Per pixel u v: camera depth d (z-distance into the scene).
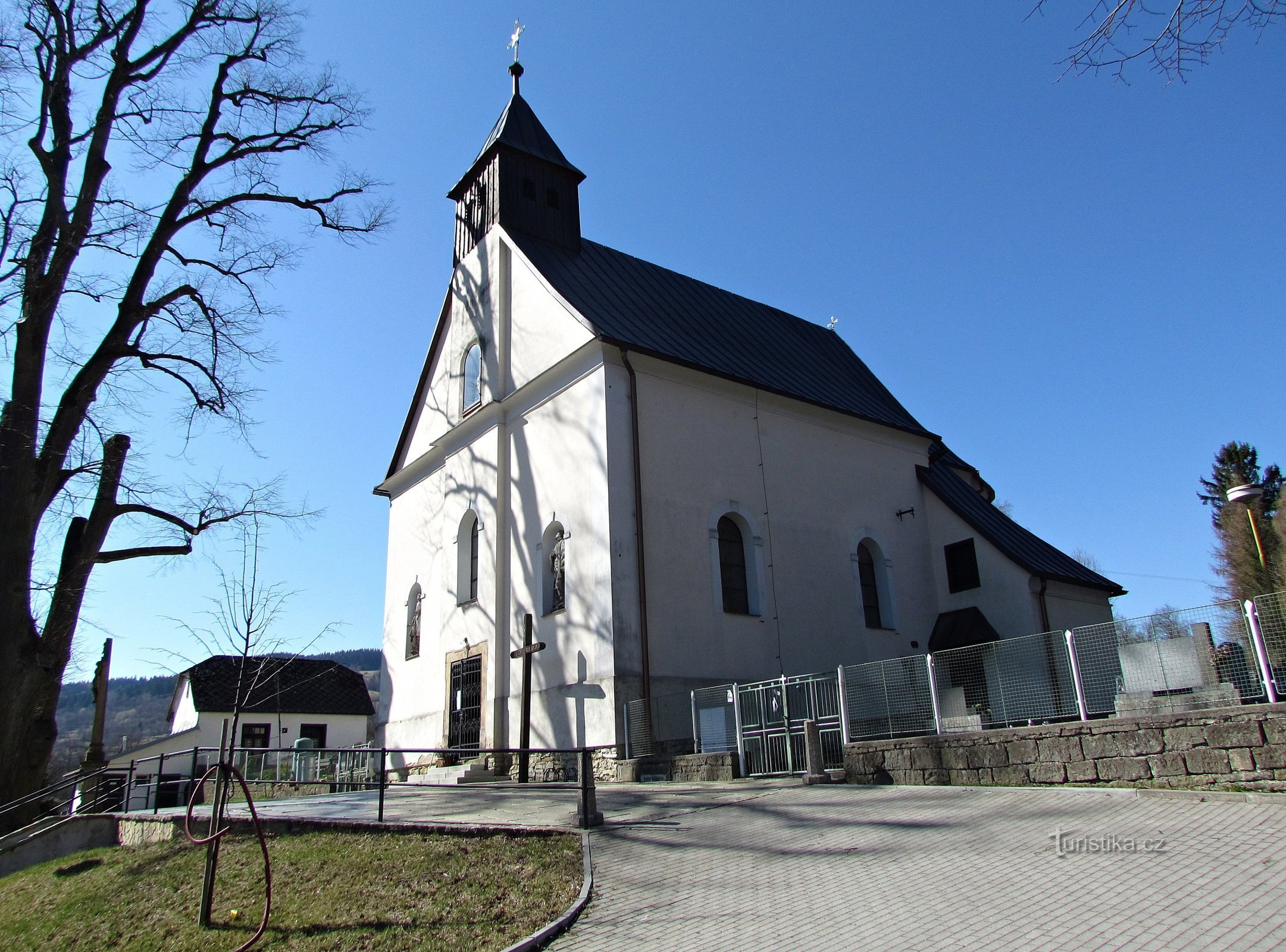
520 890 8.73
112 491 17.92
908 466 25.92
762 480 21.97
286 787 20.06
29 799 15.19
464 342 25.47
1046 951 6.01
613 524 18.88
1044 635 12.17
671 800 12.97
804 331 30.52
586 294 22.75
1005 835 9.02
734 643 19.98
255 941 8.28
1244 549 28.97
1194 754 10.13
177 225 19.19
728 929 7.14
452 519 24.42
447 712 23.19
